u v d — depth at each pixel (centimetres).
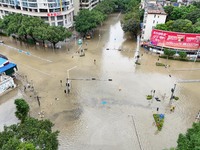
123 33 9819
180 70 6650
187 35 7012
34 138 2580
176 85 5856
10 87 5575
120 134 4231
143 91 5562
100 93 5450
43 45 8306
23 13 9231
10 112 4750
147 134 4238
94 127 4384
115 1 12481
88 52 7775
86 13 9031
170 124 4484
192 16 8300
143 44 8038
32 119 2962
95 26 8812
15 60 7081
